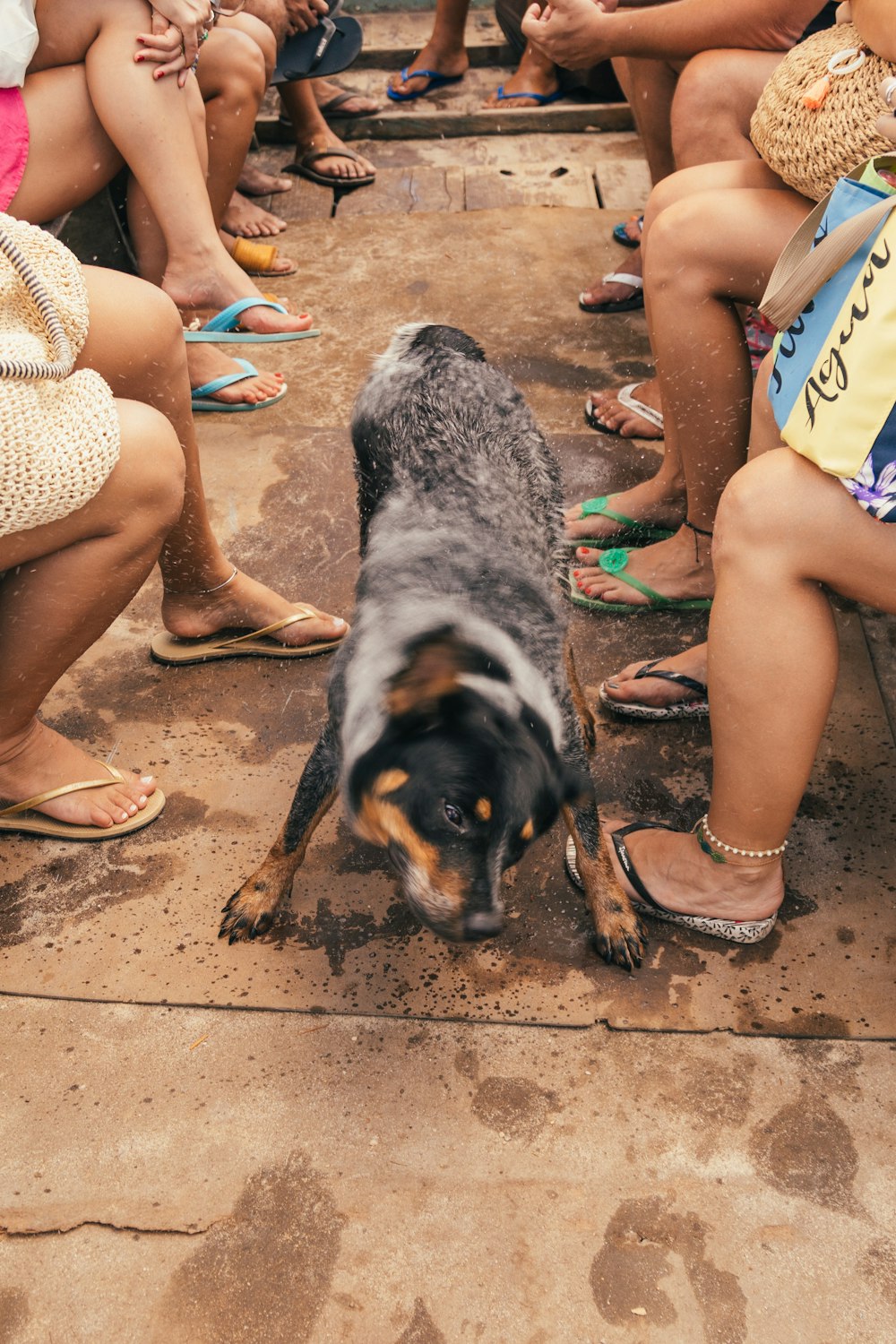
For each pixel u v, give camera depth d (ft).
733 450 9.84
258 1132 6.66
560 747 6.93
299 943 7.79
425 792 6.07
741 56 10.46
